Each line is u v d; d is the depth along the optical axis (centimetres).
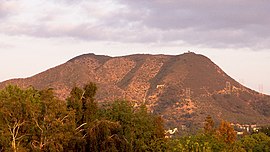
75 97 4019
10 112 3531
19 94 3703
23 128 3588
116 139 3766
